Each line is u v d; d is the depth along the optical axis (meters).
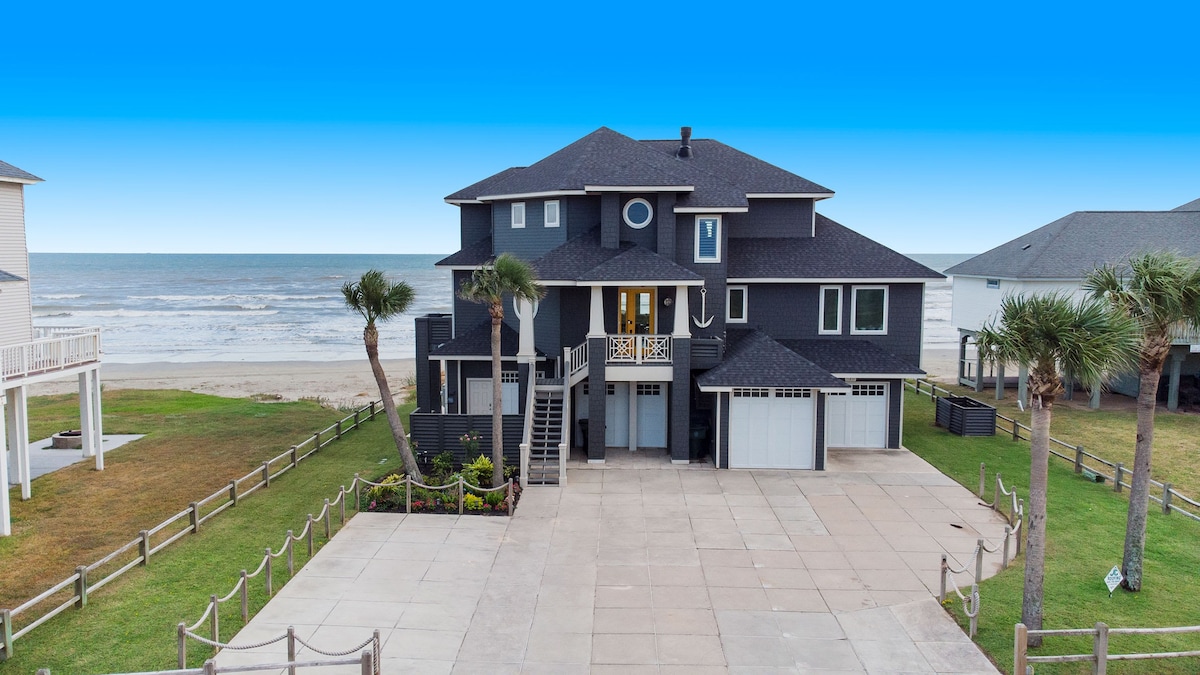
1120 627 12.72
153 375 53.19
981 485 19.62
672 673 11.39
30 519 18.23
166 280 152.00
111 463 23.34
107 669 11.32
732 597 13.98
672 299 24.81
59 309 100.38
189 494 20.22
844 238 27.91
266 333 79.56
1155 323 13.22
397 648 12.05
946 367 53.09
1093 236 32.34
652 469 22.50
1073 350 11.17
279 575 14.77
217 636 12.04
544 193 25.00
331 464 23.09
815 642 12.33
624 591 14.23
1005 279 32.62
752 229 28.17
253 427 28.67
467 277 27.97
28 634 12.39
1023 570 15.09
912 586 14.45
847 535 17.14
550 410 23.27
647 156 26.06
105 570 15.20
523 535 17.08
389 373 54.88
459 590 14.21
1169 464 23.66
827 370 24.38
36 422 29.69
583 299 24.84
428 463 22.84
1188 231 32.03
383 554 15.88
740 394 22.31
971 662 11.71
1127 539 14.10
